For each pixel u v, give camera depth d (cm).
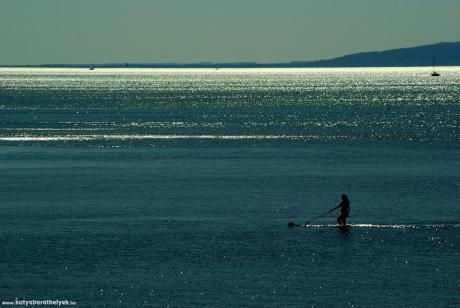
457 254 10888
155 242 11562
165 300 8981
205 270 10088
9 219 13300
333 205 14712
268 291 9275
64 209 14250
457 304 8862
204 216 13588
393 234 12150
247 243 11525
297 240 11725
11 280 9656
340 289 9356
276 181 17762
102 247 11231
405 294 9188
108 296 9112
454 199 15362
